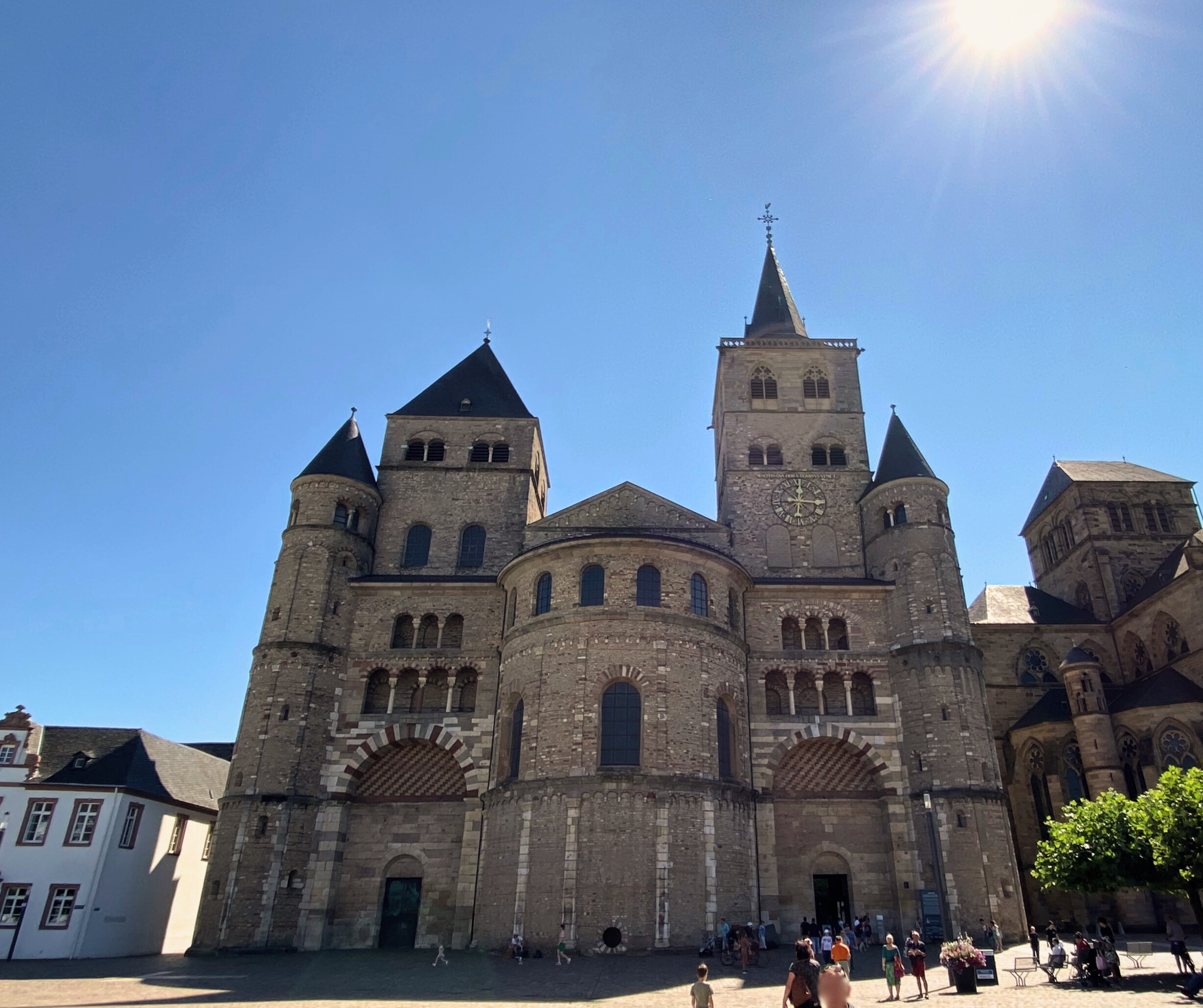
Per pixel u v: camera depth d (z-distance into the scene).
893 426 58.00
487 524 56.94
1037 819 52.66
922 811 45.19
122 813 50.09
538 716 42.69
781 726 48.03
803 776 47.91
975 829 43.69
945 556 51.34
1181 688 50.34
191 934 57.31
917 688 47.97
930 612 49.56
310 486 53.97
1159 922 47.03
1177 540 66.19
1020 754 54.34
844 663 49.81
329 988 29.58
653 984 29.91
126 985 31.64
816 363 64.69
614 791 39.47
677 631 43.84
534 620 45.22
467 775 46.91
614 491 55.31
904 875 44.56
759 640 50.44
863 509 56.91
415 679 50.28
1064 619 63.16
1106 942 29.66
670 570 45.59
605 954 36.69
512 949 37.53
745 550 56.94
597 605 44.38
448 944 43.97
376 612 51.72
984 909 42.09
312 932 43.69
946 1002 26.11
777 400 63.38
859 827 46.59
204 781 60.56
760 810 45.88
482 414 61.78
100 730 55.53
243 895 43.06
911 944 28.11
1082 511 67.62
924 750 46.44
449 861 45.78
